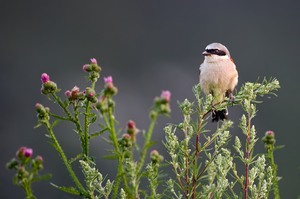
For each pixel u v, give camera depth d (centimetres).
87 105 408
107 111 368
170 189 458
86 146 411
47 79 411
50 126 398
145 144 359
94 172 416
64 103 411
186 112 486
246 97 495
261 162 465
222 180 462
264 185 453
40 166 350
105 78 369
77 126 411
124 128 378
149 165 399
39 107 395
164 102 351
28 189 348
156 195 414
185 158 473
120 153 371
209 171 471
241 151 475
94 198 412
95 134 412
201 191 458
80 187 403
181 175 467
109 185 429
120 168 375
